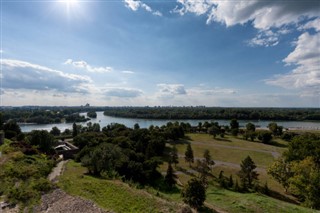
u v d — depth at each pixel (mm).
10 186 29109
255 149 85438
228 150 83000
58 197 27172
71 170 44938
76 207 24625
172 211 24750
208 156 58750
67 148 74250
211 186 46469
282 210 28594
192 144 93625
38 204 25391
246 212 28000
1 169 34625
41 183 30125
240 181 50406
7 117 199875
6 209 23984
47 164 44531
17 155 43281
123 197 27562
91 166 42969
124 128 106312
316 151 45594
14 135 76312
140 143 72375
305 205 34438
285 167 44344
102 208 24484
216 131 111062
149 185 45188
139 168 46781
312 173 34344
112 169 43500
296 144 54000
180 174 55656
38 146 60688
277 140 104500
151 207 25328
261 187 46094
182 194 31984
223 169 59969
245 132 111938
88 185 31219
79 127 119562
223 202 32656
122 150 56406
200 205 29625
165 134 96250
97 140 74812
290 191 43500
